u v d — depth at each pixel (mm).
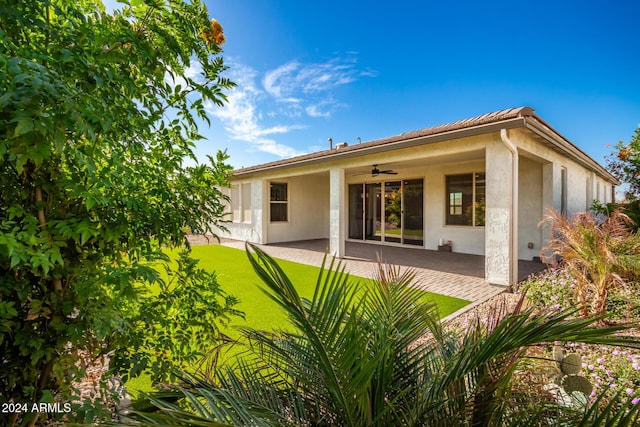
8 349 1557
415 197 11039
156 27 1743
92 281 1647
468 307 4500
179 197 2023
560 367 2154
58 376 1613
